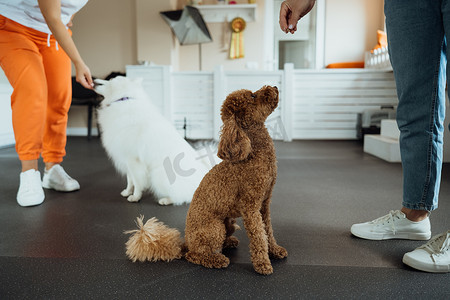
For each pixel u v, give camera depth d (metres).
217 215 0.94
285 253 1.01
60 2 1.49
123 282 0.87
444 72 1.00
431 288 0.83
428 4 0.93
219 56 5.77
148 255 0.97
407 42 0.97
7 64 1.52
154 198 1.74
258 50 5.74
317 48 5.85
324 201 1.67
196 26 4.98
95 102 4.68
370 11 5.71
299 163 2.79
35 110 1.56
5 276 0.91
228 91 4.52
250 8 5.55
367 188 1.93
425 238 1.14
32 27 1.58
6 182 2.12
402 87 1.02
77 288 0.84
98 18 5.43
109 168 2.58
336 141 4.34
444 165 2.55
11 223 1.35
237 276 0.89
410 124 1.03
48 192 1.87
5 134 3.79
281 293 0.81
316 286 0.84
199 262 0.95
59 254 1.05
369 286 0.84
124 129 1.57
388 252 1.05
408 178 1.07
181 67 5.82
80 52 5.50
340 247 1.09
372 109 4.45
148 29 5.26
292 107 4.53
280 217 1.41
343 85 4.45
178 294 0.81
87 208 1.56
